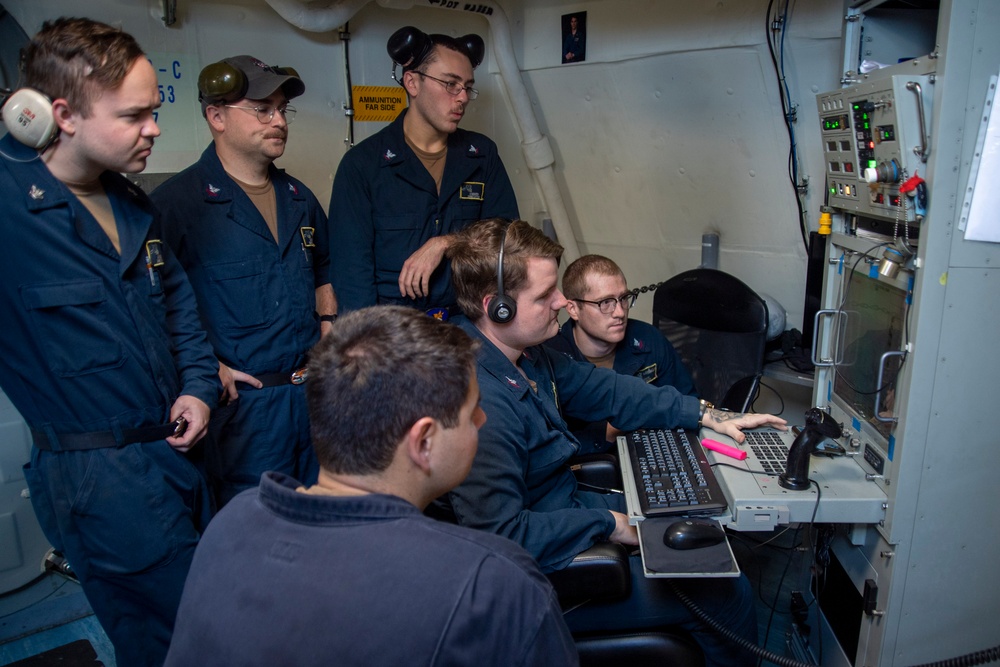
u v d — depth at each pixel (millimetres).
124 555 1418
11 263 1288
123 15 2150
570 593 1343
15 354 1348
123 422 1397
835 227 1697
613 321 1940
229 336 1882
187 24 2270
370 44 2686
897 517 1399
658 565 1261
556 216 3191
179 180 1846
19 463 2166
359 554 726
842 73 1604
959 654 1509
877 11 1562
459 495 1308
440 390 793
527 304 1427
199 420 1493
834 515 1419
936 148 1225
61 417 1373
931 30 1590
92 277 1348
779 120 2408
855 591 1627
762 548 2434
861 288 1615
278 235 1948
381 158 2121
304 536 754
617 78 2762
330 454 802
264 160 1902
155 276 1485
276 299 1917
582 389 1727
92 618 2141
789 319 2688
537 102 3094
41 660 1974
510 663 724
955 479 1390
